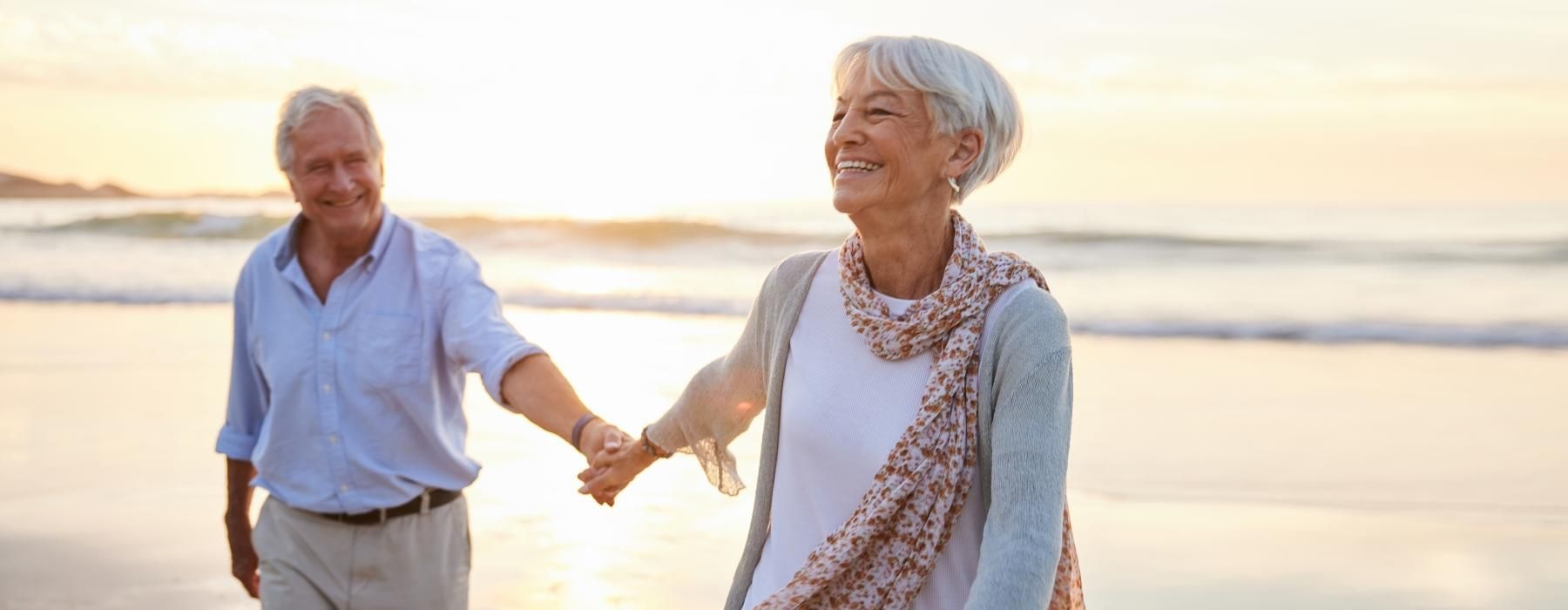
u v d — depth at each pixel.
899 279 2.00
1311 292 17.77
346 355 3.04
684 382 10.06
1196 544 5.94
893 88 1.92
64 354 11.33
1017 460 1.78
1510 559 5.74
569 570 5.36
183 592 5.09
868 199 1.94
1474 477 7.28
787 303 2.11
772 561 2.06
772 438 2.11
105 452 7.48
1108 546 5.90
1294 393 10.09
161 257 21.53
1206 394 10.01
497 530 5.94
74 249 22.66
